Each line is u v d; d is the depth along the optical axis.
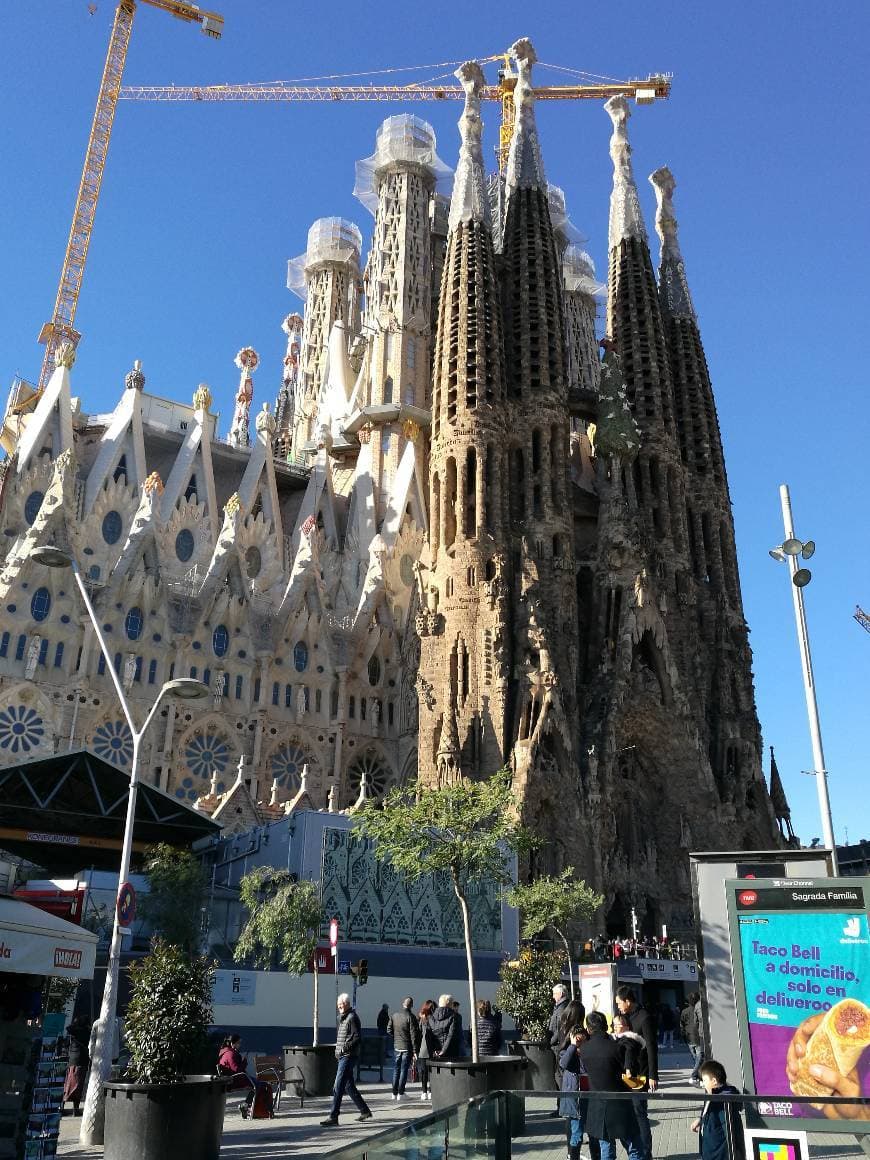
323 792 85.25
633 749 84.75
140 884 44.75
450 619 80.56
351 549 103.31
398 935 50.62
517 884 50.47
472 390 88.88
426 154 126.06
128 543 84.50
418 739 81.12
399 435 111.50
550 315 96.19
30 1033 16.17
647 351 103.38
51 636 77.56
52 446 90.00
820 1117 10.34
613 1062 14.36
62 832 51.41
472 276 92.88
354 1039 22.95
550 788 74.38
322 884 49.19
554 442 90.75
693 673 90.56
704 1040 15.51
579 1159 11.27
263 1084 24.17
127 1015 17.39
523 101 106.75
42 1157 15.78
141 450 96.44
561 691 79.25
